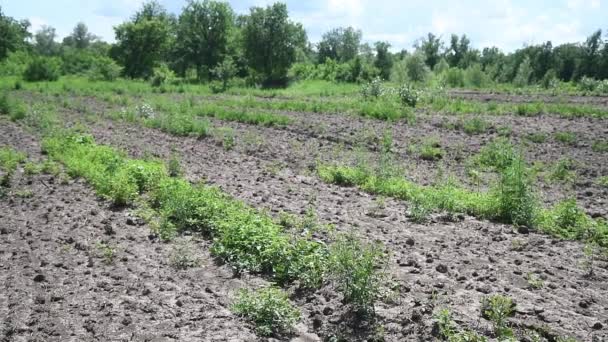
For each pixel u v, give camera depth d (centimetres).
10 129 2225
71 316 712
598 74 8000
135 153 1792
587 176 1560
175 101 3628
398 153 1841
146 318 711
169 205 1116
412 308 729
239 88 5456
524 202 1141
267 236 899
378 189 1359
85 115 2794
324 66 7225
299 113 2886
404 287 791
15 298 759
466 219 1160
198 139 2114
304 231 1003
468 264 895
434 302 746
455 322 694
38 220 1108
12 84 5088
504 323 672
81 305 743
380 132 2184
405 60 6444
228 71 5834
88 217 1129
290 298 786
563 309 741
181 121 2292
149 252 952
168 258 925
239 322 707
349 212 1182
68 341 651
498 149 1695
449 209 1203
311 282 798
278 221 1074
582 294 790
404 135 2119
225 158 1767
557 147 1914
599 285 827
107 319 705
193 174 1515
